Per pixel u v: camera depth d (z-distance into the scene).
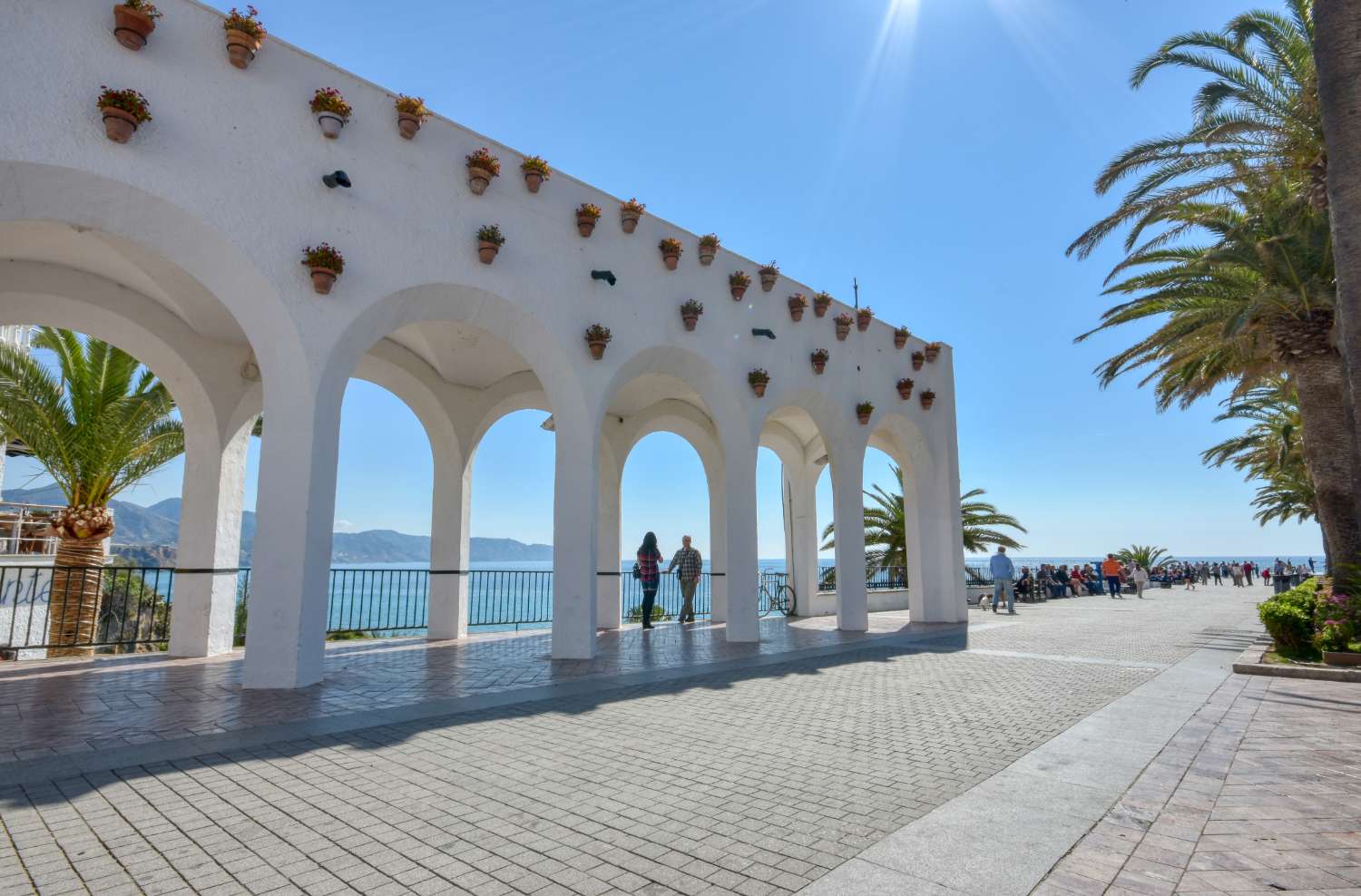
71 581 11.41
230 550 9.57
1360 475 7.75
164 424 12.21
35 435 11.02
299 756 4.64
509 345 10.51
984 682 7.66
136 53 6.40
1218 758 4.73
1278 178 12.98
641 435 15.38
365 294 7.64
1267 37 11.91
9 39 5.75
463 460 12.13
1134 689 7.23
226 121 6.89
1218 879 2.91
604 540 14.32
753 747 4.97
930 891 2.79
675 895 2.76
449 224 8.52
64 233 7.43
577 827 3.47
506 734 5.31
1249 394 22.45
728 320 11.89
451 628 11.63
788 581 17.98
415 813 3.65
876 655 9.88
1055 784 4.18
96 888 2.78
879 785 4.14
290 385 7.14
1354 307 7.59
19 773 4.18
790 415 16.66
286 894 2.74
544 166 9.37
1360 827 3.50
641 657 9.58
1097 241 13.97
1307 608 9.59
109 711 5.79
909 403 15.52
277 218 7.11
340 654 9.53
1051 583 28.56
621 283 10.37
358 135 7.85
